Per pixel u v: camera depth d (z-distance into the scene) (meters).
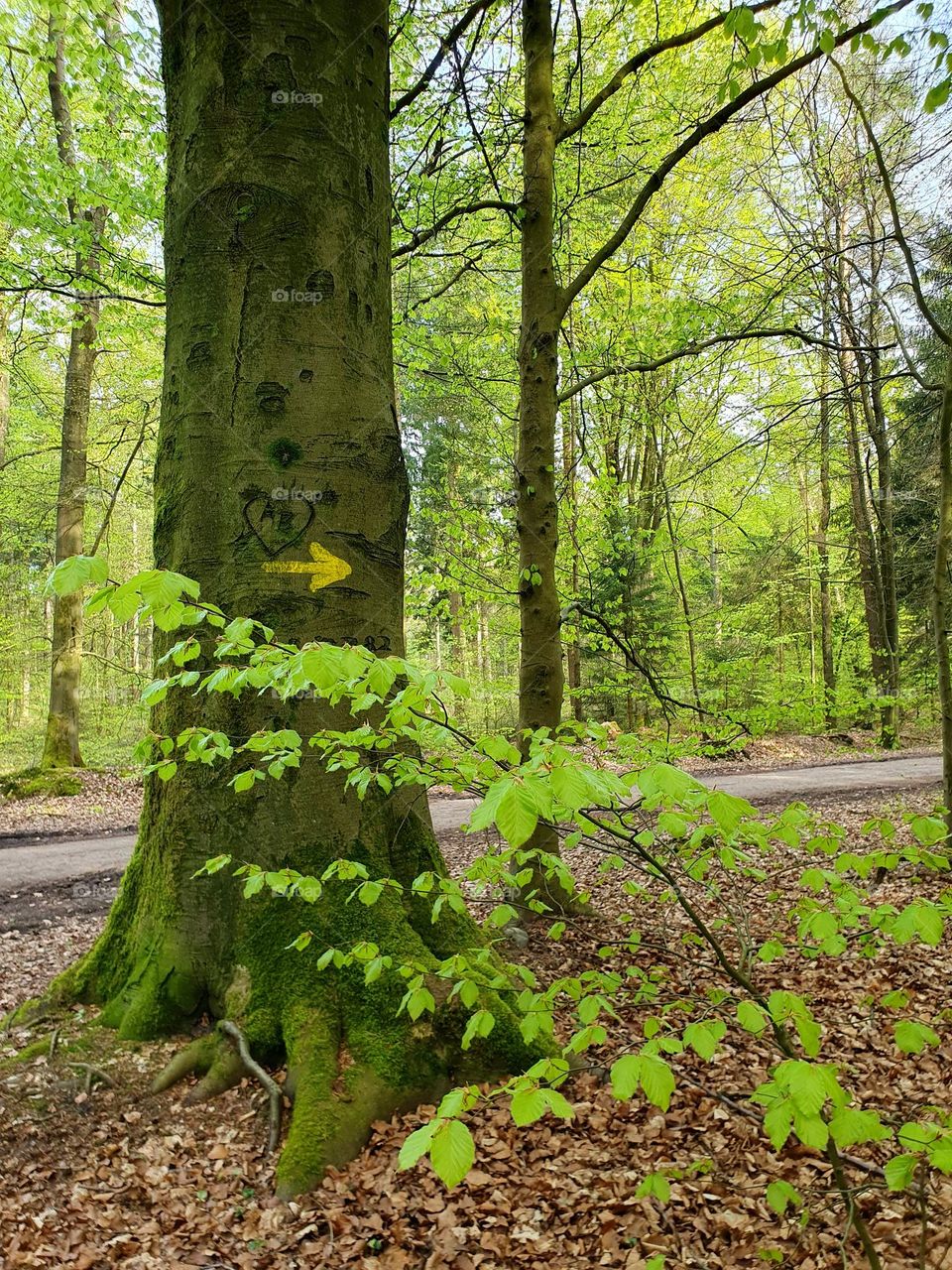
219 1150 3.10
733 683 10.70
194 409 3.83
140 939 3.91
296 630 3.69
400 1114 3.26
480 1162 3.04
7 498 16.45
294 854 3.71
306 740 3.72
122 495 17.33
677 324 8.13
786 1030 1.99
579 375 9.23
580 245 9.26
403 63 7.55
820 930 2.00
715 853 2.51
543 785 1.44
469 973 2.40
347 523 3.81
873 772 13.89
